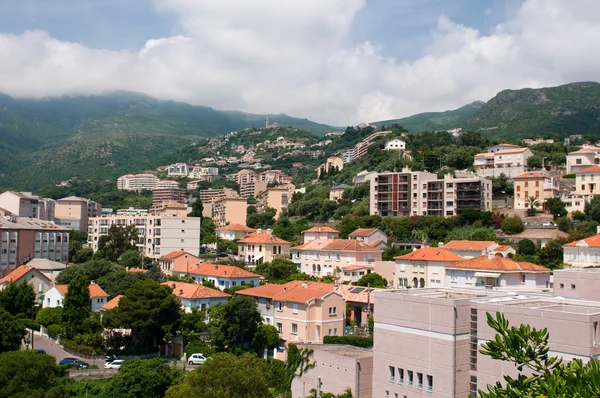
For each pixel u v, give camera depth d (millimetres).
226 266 131250
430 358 52188
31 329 105500
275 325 97875
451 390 50062
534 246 138250
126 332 99000
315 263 143875
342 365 63562
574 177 195125
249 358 65750
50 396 64500
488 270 100750
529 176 179750
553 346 43781
